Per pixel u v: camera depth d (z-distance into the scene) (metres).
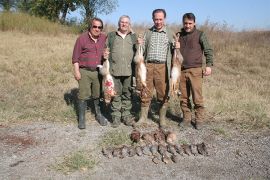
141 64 3.35
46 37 9.80
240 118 4.03
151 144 3.27
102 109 4.05
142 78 3.37
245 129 3.75
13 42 8.20
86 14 16.30
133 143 3.28
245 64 7.44
